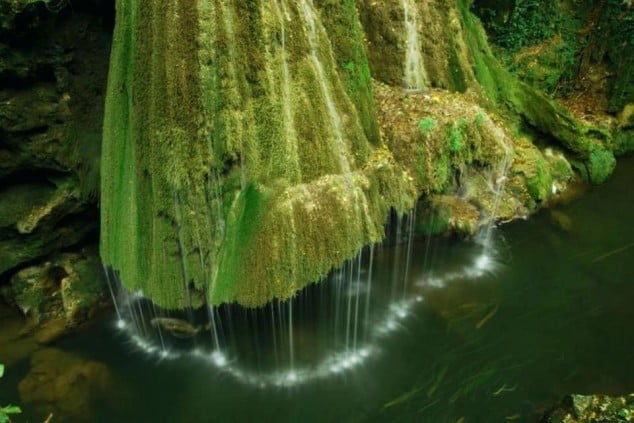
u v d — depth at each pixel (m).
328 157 5.84
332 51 6.39
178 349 6.13
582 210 8.64
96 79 6.16
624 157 10.31
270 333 5.88
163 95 4.93
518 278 7.29
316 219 5.54
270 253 5.27
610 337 6.30
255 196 5.30
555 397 5.53
